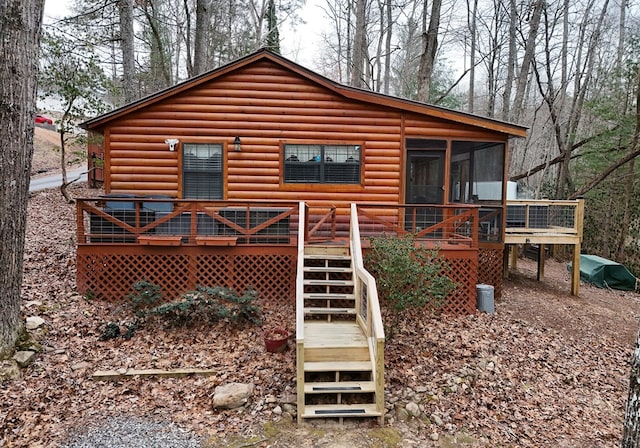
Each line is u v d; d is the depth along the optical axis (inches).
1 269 185.3
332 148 342.6
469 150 362.0
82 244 268.2
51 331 214.7
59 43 454.3
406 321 263.7
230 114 334.6
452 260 289.9
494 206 341.4
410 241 245.3
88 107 482.9
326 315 246.5
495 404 189.8
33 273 285.7
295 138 339.3
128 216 279.4
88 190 610.5
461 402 187.2
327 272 260.1
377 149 343.9
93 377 183.5
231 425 160.6
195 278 278.8
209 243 273.4
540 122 1012.5
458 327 266.2
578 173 729.0
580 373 230.4
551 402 198.7
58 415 158.9
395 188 346.3
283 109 337.7
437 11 521.7
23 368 183.0
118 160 329.7
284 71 336.8
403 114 343.3
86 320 235.5
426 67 527.8
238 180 338.0
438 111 336.8
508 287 400.5
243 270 281.9
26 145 194.1
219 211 298.5
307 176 343.0
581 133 764.0
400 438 159.9
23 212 194.5
